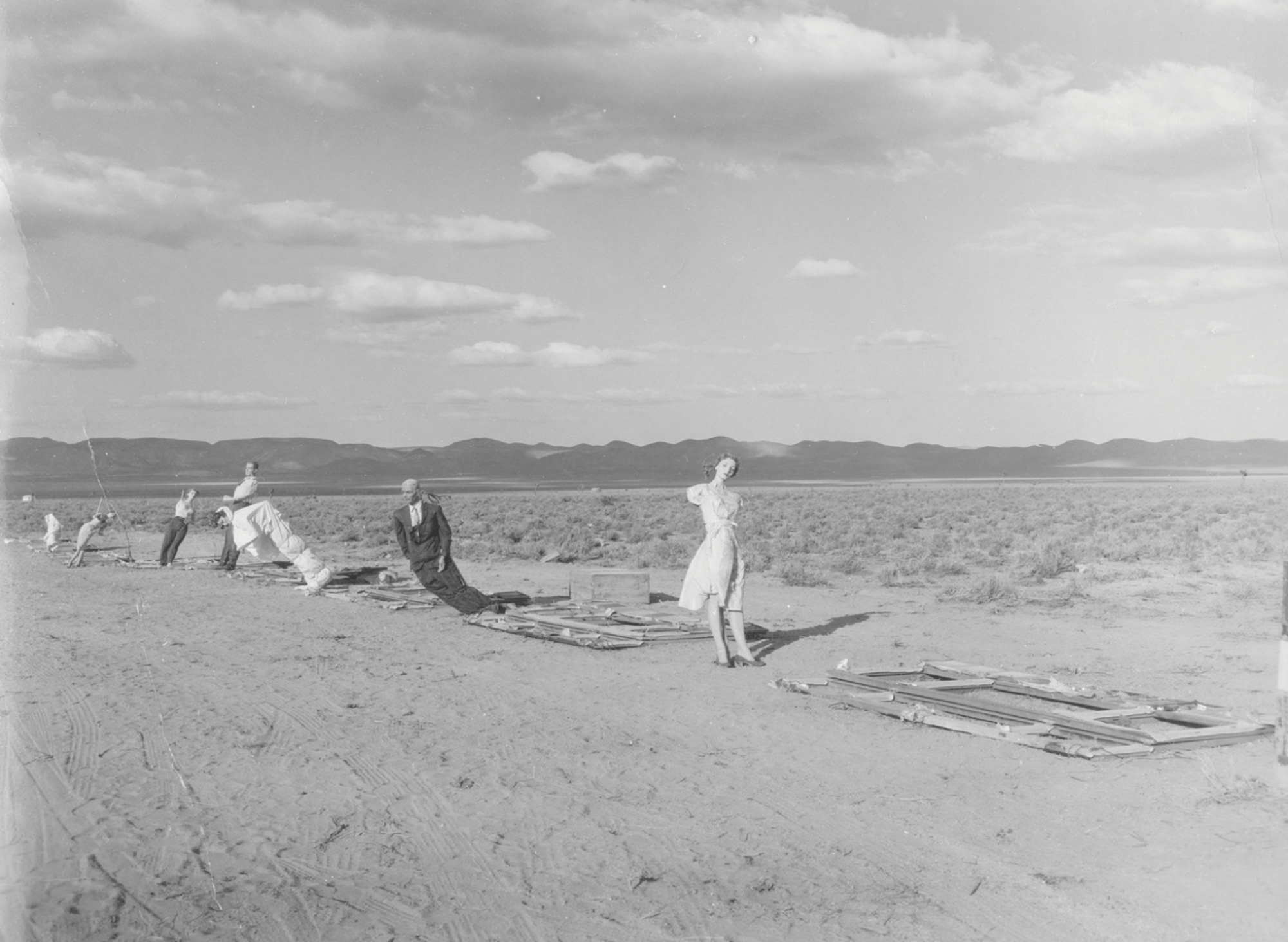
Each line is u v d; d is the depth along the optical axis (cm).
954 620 1703
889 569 2395
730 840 681
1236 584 2138
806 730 969
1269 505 5781
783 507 7006
